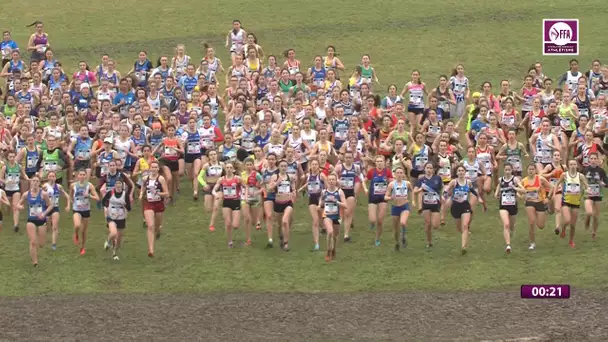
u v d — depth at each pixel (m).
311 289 94.62
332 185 99.56
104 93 127.31
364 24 170.25
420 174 110.50
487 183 109.31
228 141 112.00
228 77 135.25
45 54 140.00
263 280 96.69
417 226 109.00
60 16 174.50
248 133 114.38
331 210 99.94
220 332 83.88
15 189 108.38
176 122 115.50
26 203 114.56
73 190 102.31
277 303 90.88
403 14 174.50
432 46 161.38
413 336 82.75
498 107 124.00
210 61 136.38
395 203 101.88
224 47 161.62
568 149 118.19
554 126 117.62
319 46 161.38
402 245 103.44
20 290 94.56
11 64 139.88
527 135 125.50
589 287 93.50
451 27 168.50
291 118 114.12
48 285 95.69
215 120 120.06
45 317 87.50
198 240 105.88
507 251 101.06
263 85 130.00
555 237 105.44
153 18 173.62
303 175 108.69
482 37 164.12
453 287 94.56
